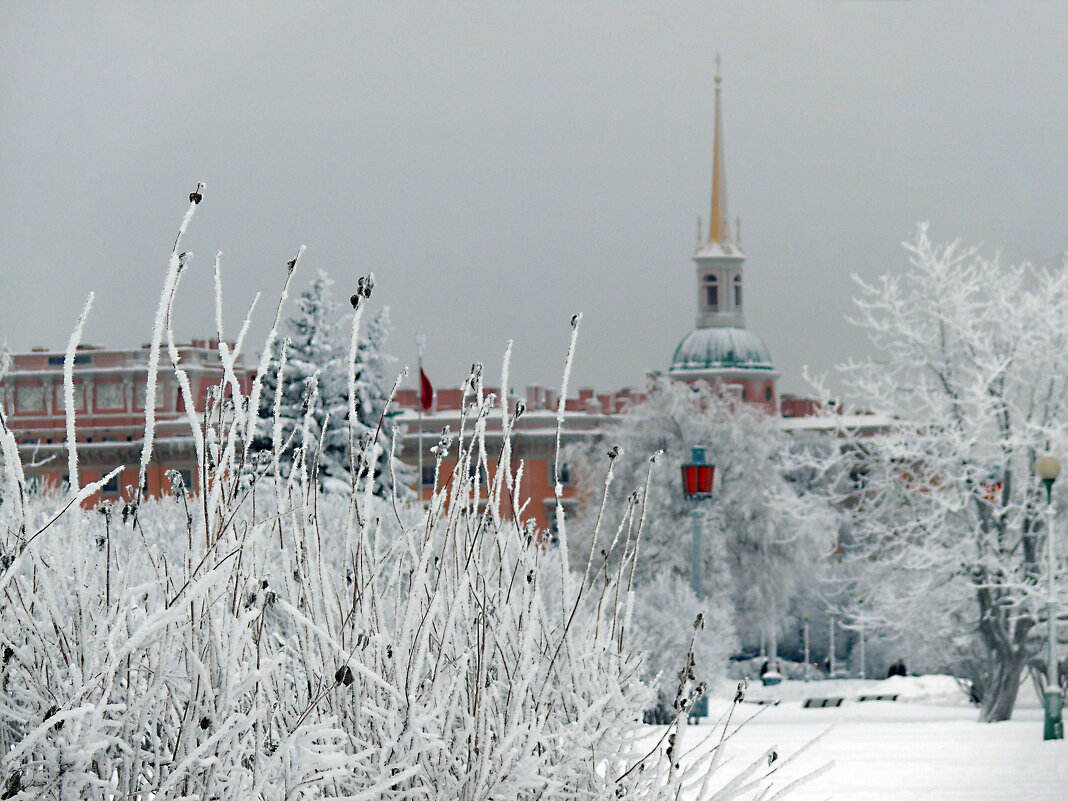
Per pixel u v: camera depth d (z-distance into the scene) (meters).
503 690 10.98
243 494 9.95
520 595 11.43
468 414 10.94
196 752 8.62
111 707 8.76
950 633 90.56
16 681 9.64
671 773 10.52
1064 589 84.00
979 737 52.25
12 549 9.06
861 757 39.09
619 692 10.72
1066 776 32.28
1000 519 88.62
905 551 90.56
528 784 9.98
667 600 74.19
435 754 10.15
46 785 8.60
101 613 9.62
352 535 10.70
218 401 9.78
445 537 10.63
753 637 133.62
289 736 9.11
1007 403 87.94
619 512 126.12
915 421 91.75
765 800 10.49
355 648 10.09
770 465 127.69
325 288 119.00
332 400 116.06
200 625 9.37
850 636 199.50
